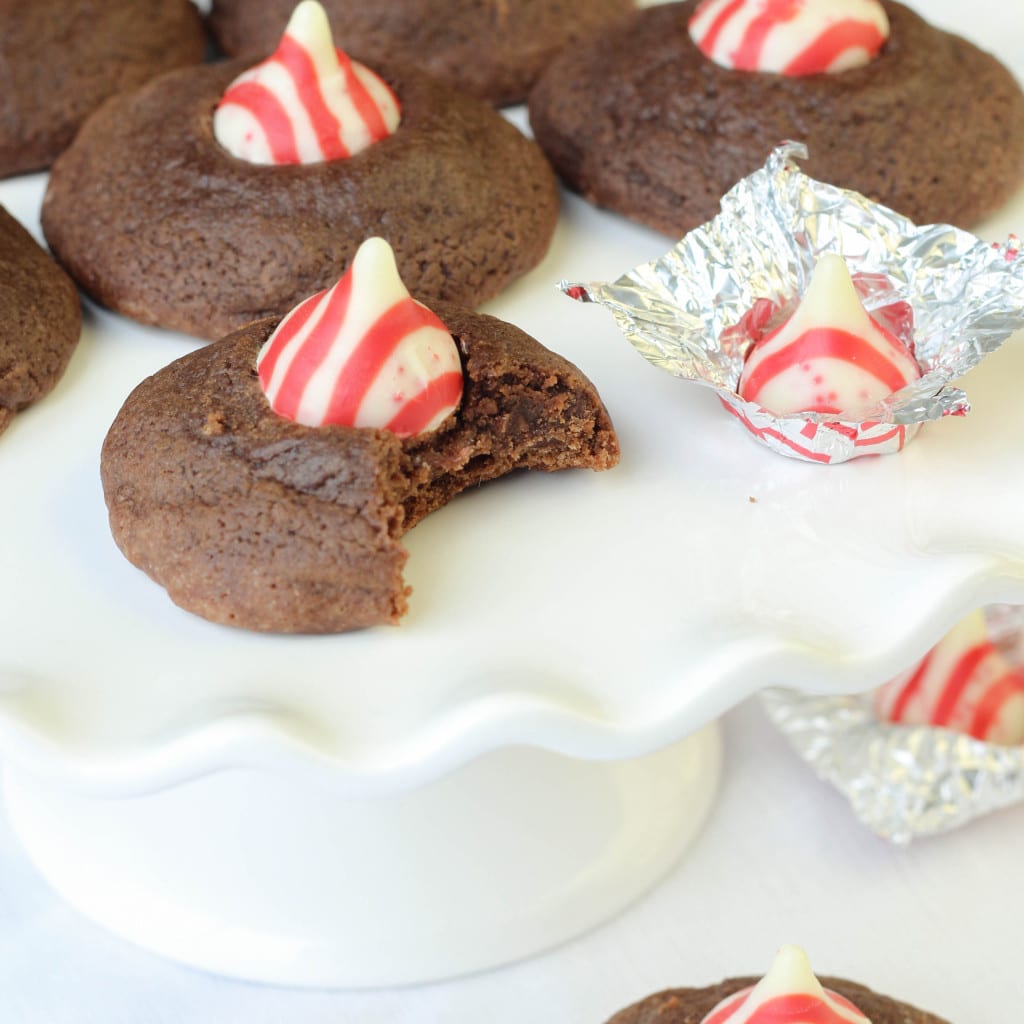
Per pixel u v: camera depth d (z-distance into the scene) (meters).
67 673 0.22
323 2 0.32
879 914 0.26
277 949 0.25
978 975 0.25
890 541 0.24
